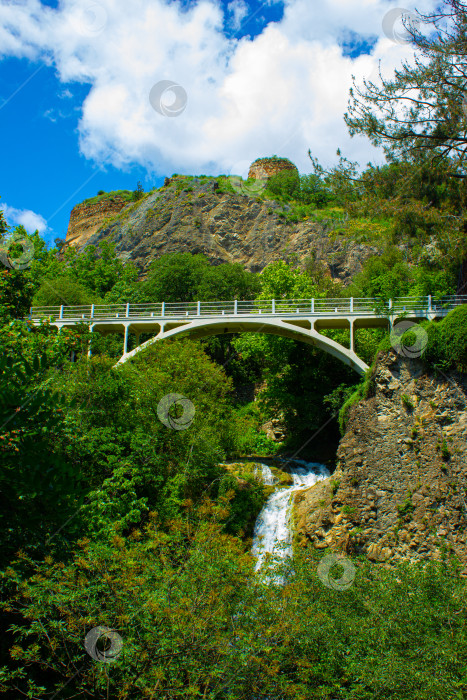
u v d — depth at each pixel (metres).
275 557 13.24
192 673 8.39
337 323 29.52
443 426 18.50
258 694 9.09
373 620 11.16
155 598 8.84
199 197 71.75
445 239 24.69
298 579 12.13
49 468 8.11
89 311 32.03
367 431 19.69
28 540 9.23
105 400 18.02
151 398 20.09
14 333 13.72
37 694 8.12
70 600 8.39
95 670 8.34
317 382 32.41
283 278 37.22
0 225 18.80
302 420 31.61
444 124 24.33
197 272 50.84
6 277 18.72
